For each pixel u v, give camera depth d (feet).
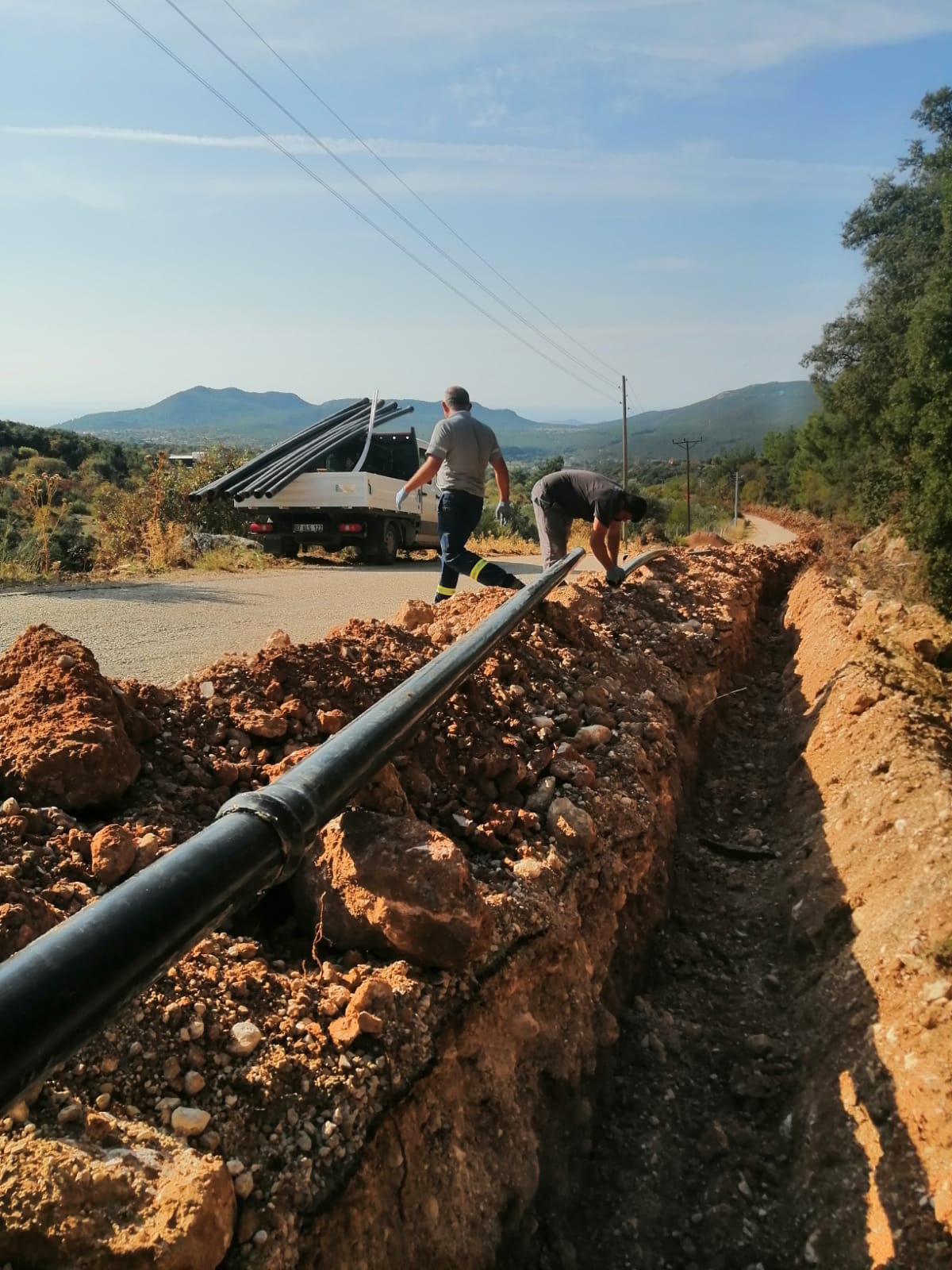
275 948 8.57
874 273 118.11
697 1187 10.76
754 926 15.97
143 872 5.82
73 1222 5.11
